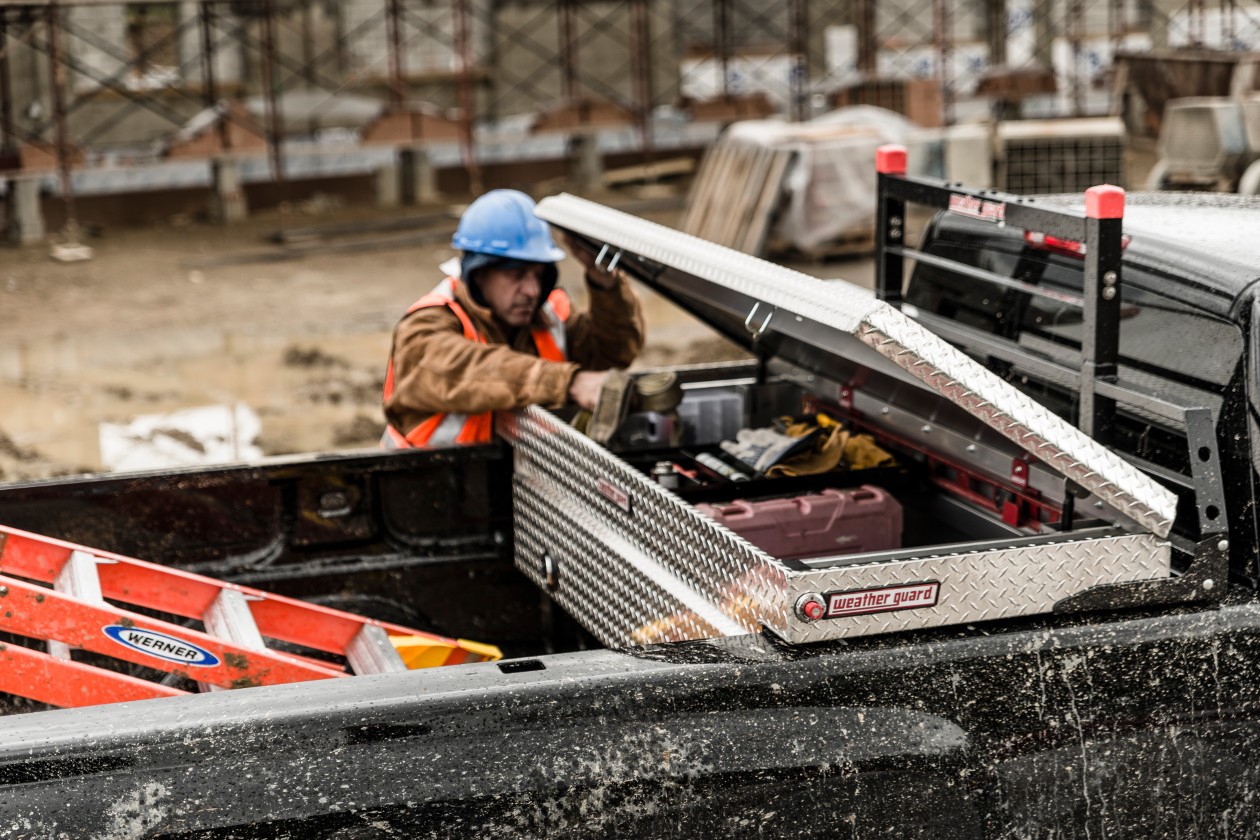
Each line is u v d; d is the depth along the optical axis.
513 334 4.21
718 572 2.66
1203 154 11.16
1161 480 2.72
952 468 3.45
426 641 3.44
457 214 17.44
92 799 2.10
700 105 19.38
